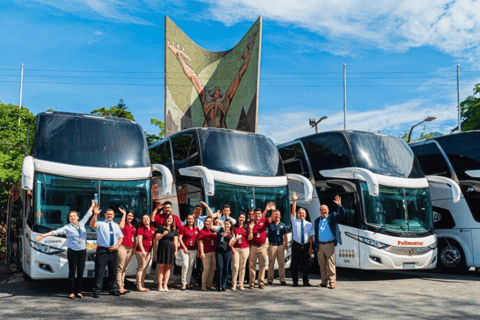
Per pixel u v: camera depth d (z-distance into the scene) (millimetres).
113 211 9734
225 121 43031
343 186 13648
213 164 12625
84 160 10727
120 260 9953
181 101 44062
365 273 14938
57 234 9852
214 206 12164
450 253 14734
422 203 13688
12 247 14195
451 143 15336
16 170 23906
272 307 8438
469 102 41594
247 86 41844
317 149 14977
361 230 12867
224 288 10438
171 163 13969
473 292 10633
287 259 12352
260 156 13367
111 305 8516
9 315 7547
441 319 7547
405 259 12789
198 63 45406
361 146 13898
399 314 7910
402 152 14305
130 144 11445
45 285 11227
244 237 10727
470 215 14359
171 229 10430
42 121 10922
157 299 9227
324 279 11234
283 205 13008
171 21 44906
